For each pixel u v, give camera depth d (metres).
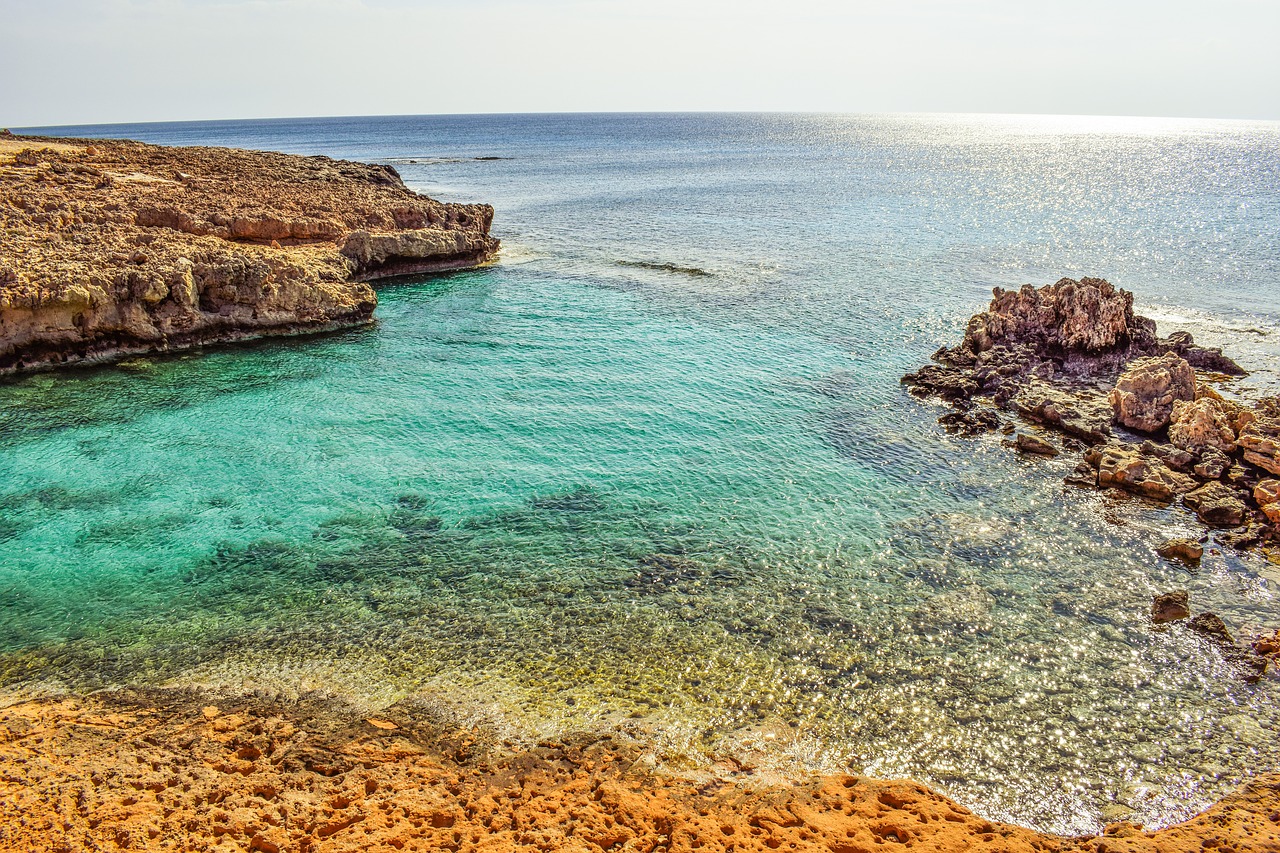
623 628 17.47
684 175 118.94
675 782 13.04
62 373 32.59
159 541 20.89
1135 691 15.68
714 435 27.69
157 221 45.66
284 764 12.84
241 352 35.97
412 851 10.76
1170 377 27.44
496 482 24.33
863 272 51.59
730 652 16.70
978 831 11.82
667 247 61.62
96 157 65.44
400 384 32.34
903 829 11.66
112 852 10.27
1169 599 17.97
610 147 191.00
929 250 58.38
